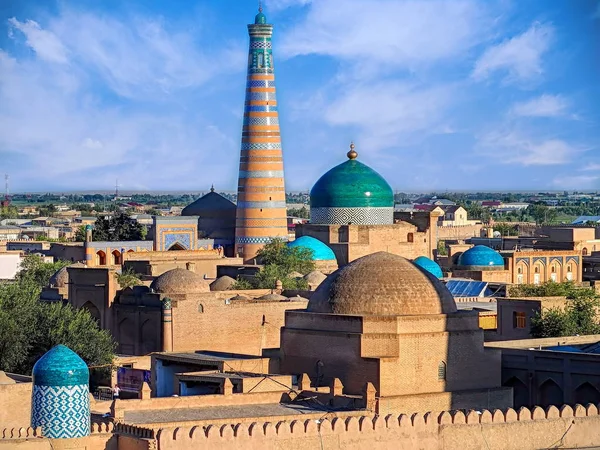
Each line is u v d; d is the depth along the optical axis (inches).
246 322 3016.7
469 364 2300.7
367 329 2229.3
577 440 1946.4
